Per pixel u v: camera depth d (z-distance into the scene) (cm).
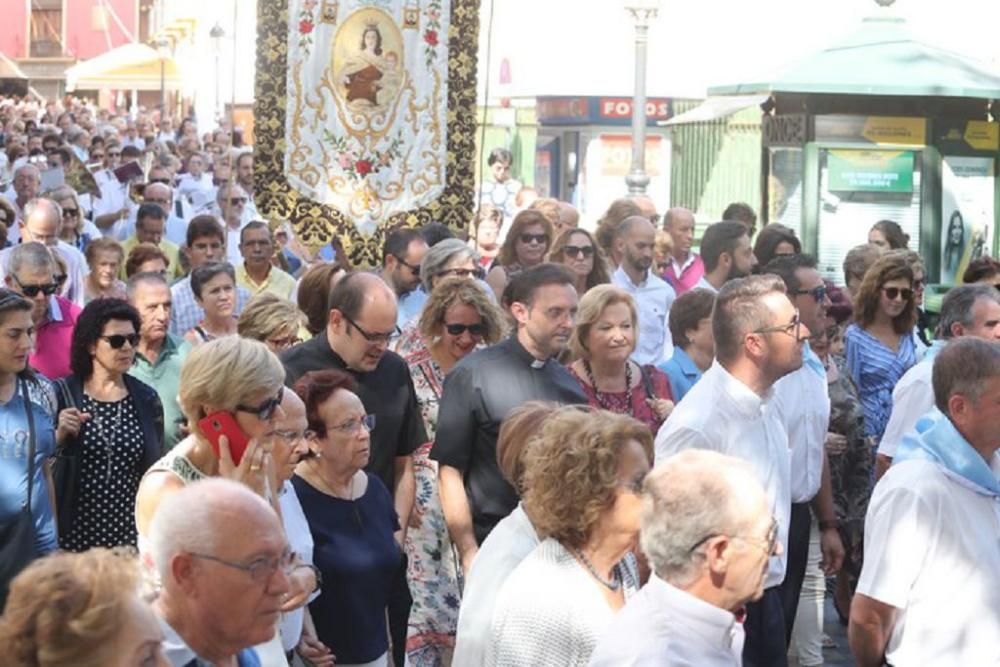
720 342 786
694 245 2338
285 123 1324
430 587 898
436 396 916
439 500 900
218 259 1391
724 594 511
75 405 872
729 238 1314
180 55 5206
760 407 783
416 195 1345
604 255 1334
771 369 779
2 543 818
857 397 1067
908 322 1130
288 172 1327
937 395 685
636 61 2123
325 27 1325
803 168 1766
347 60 1330
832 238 1769
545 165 3058
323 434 736
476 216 1496
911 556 666
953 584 668
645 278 1309
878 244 1478
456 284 916
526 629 573
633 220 1302
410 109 1341
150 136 4328
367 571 740
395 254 1166
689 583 511
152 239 1667
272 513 498
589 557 584
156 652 413
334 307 877
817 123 1753
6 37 7312
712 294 994
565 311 836
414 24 1338
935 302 1598
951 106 1758
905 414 945
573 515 578
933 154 1756
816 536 1026
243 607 490
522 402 830
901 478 672
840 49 1770
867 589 674
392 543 757
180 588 490
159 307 979
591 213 2958
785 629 808
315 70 1326
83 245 1775
